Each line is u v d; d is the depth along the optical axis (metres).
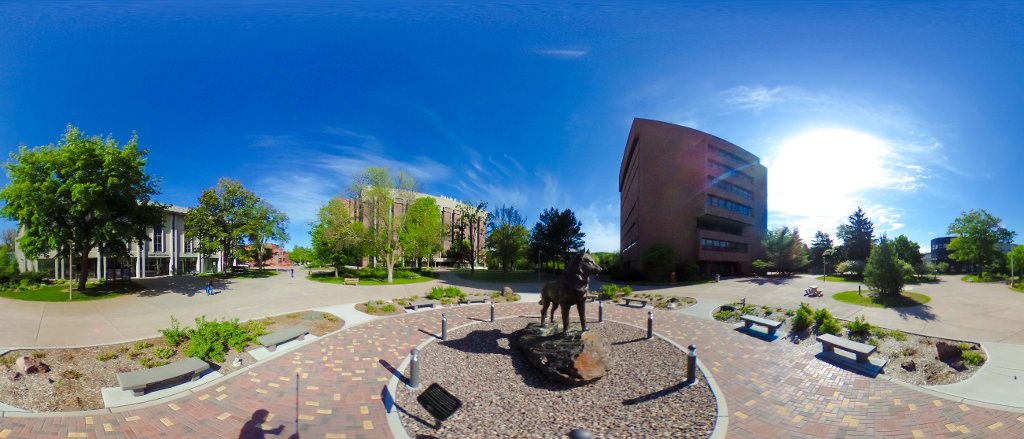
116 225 22.34
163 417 7.10
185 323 15.02
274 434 6.58
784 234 51.03
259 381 8.89
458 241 71.31
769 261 51.94
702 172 45.22
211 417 7.14
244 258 44.38
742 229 53.84
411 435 6.64
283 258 99.19
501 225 52.06
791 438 6.53
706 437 6.49
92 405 7.52
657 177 45.41
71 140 21.58
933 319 15.95
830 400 8.03
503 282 38.75
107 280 28.12
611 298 23.31
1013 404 7.68
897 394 8.31
